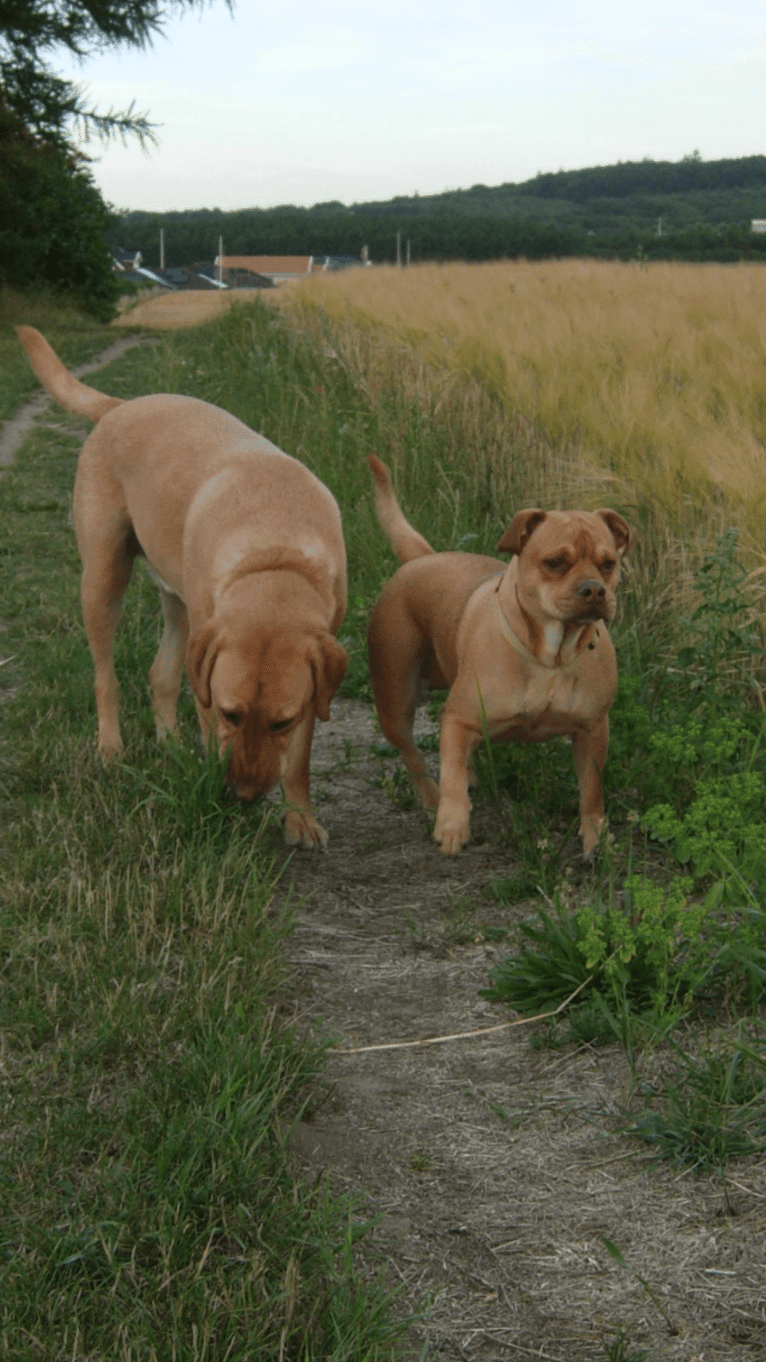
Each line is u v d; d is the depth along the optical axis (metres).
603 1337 2.14
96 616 4.97
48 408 14.64
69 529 8.88
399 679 4.55
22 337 5.41
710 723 4.46
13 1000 3.13
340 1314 2.11
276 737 3.74
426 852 4.35
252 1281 2.17
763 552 5.38
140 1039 2.94
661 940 3.03
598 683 3.91
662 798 4.29
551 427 8.06
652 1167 2.58
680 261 22.52
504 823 4.39
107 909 3.49
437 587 4.34
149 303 47.56
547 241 127.75
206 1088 2.69
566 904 3.74
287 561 4.02
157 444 4.73
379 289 19.06
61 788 4.55
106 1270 2.23
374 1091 2.92
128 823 4.05
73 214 33.12
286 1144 2.64
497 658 3.89
